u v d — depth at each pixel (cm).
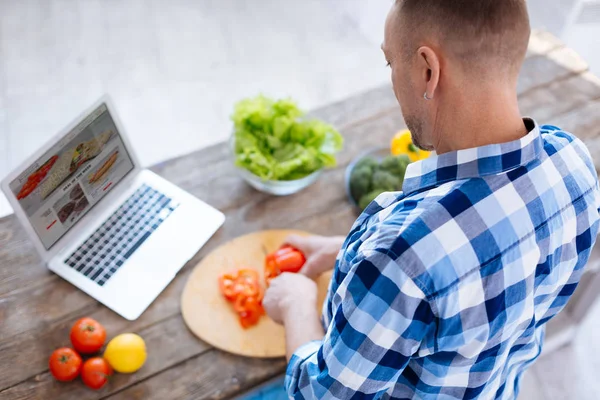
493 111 65
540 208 68
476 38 60
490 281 66
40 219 119
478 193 66
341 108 160
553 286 76
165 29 294
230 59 282
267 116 138
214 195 141
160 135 252
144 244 129
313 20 302
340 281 80
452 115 66
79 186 125
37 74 270
